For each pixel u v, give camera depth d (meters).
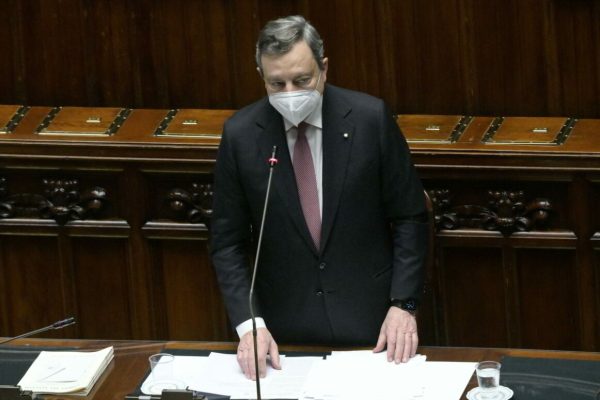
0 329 21.33
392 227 15.68
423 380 13.98
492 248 19.36
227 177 15.42
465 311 19.75
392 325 14.81
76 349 15.32
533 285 19.38
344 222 15.30
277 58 14.35
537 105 20.25
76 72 21.69
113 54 21.50
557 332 19.48
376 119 15.27
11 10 21.58
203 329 20.78
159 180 20.11
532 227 19.11
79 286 20.92
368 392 13.80
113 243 20.61
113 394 14.22
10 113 21.34
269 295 15.61
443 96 20.58
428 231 15.85
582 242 18.91
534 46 20.00
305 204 15.33
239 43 21.08
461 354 14.59
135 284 20.72
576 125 19.50
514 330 19.59
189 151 19.67
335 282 15.42
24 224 20.70
